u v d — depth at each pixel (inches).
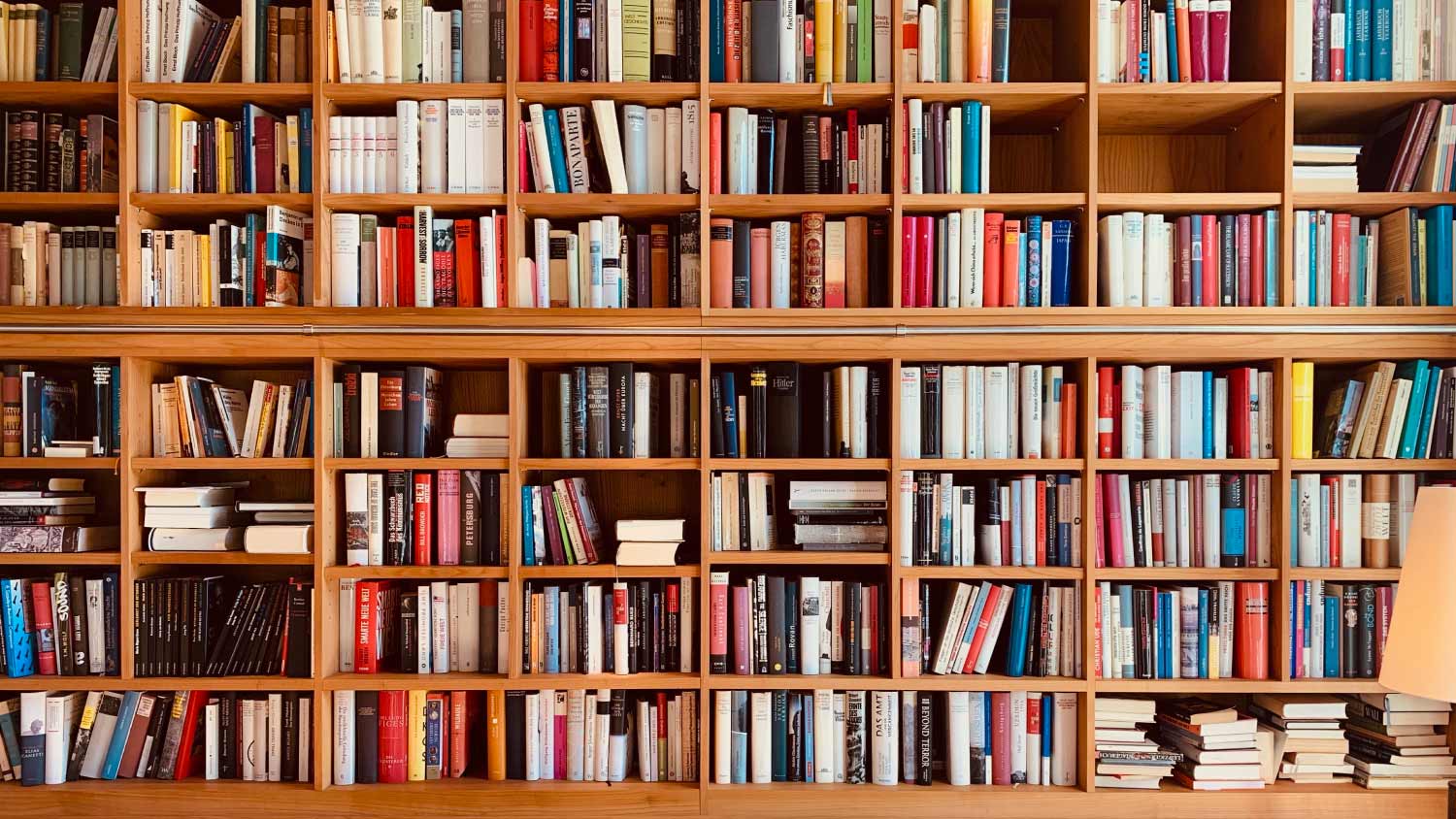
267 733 95.3
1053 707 94.9
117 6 97.5
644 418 97.1
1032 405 94.9
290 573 107.3
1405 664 68.8
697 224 95.6
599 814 93.5
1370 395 94.3
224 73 98.2
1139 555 94.5
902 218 94.6
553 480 104.8
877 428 96.7
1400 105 97.1
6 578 99.3
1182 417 94.5
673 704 96.0
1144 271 95.0
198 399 97.3
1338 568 92.9
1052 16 105.3
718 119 95.0
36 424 95.4
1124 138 107.0
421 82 95.0
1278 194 92.8
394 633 101.2
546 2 95.7
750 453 96.3
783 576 99.0
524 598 96.0
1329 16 93.7
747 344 94.3
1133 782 93.6
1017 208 95.3
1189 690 93.0
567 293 96.3
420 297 94.7
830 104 94.0
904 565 94.7
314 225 95.2
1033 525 95.0
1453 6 93.6
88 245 96.9
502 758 95.2
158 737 95.8
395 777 94.9
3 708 95.0
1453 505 67.4
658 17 95.5
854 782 94.9
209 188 96.7
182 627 95.2
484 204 94.3
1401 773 93.0
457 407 107.6
